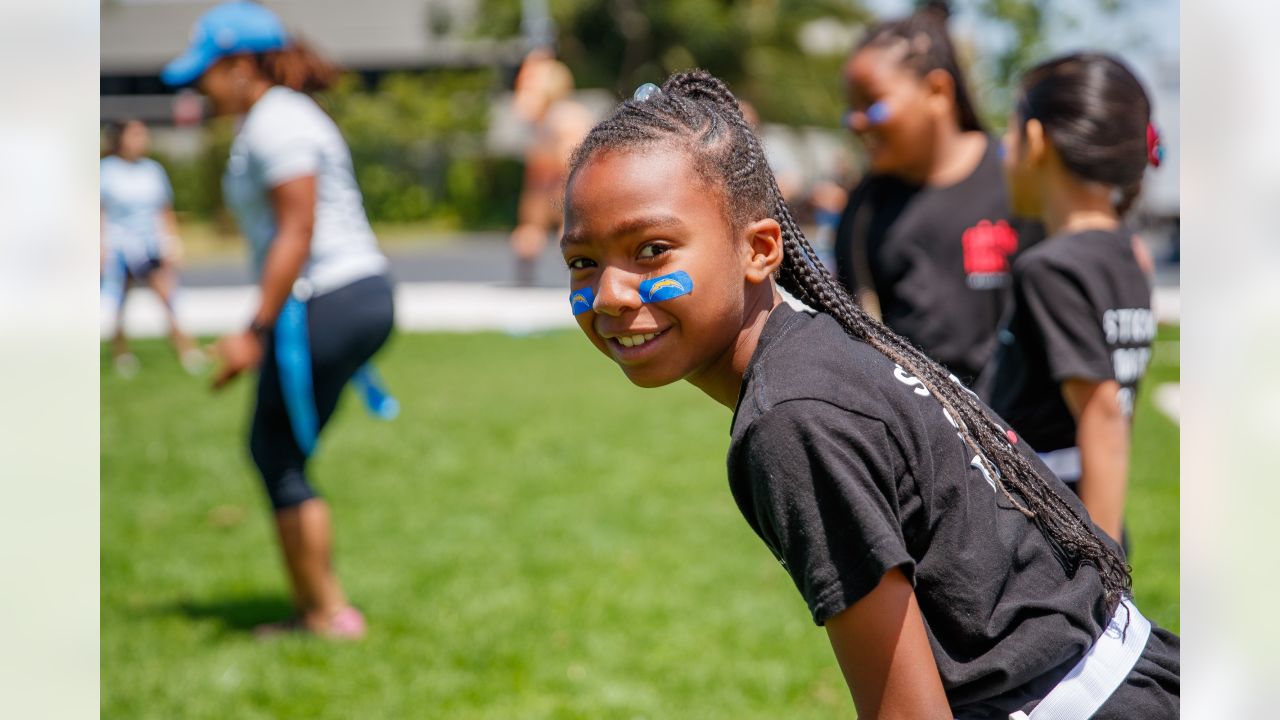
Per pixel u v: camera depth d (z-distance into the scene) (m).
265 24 3.84
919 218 3.52
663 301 1.56
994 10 8.21
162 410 7.88
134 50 38.66
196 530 5.27
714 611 4.10
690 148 1.59
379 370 9.39
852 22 34.09
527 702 3.42
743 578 4.43
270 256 3.66
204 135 30.20
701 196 1.58
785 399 1.52
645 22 31.05
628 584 4.39
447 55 35.56
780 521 1.50
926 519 1.56
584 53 31.58
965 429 1.64
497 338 11.12
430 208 32.50
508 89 33.78
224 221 28.22
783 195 1.78
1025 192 2.69
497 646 3.82
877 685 1.50
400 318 12.67
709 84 1.73
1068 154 2.52
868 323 1.76
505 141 32.72
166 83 3.85
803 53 33.47
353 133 32.41
